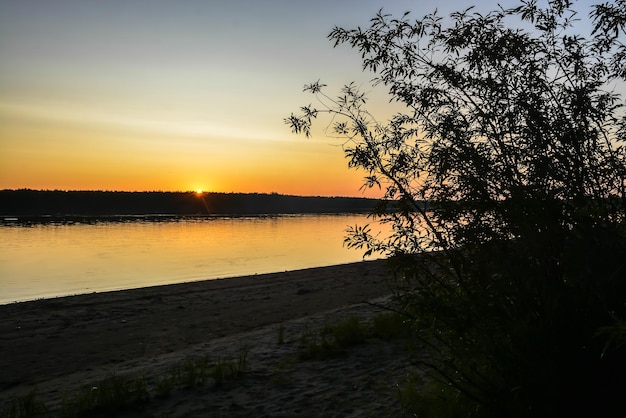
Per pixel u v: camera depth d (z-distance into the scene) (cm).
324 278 1966
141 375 691
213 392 563
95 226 6312
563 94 347
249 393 553
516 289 325
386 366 607
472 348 352
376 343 719
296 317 1241
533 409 327
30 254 3120
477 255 336
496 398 348
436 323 373
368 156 385
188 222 7638
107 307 1409
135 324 1195
